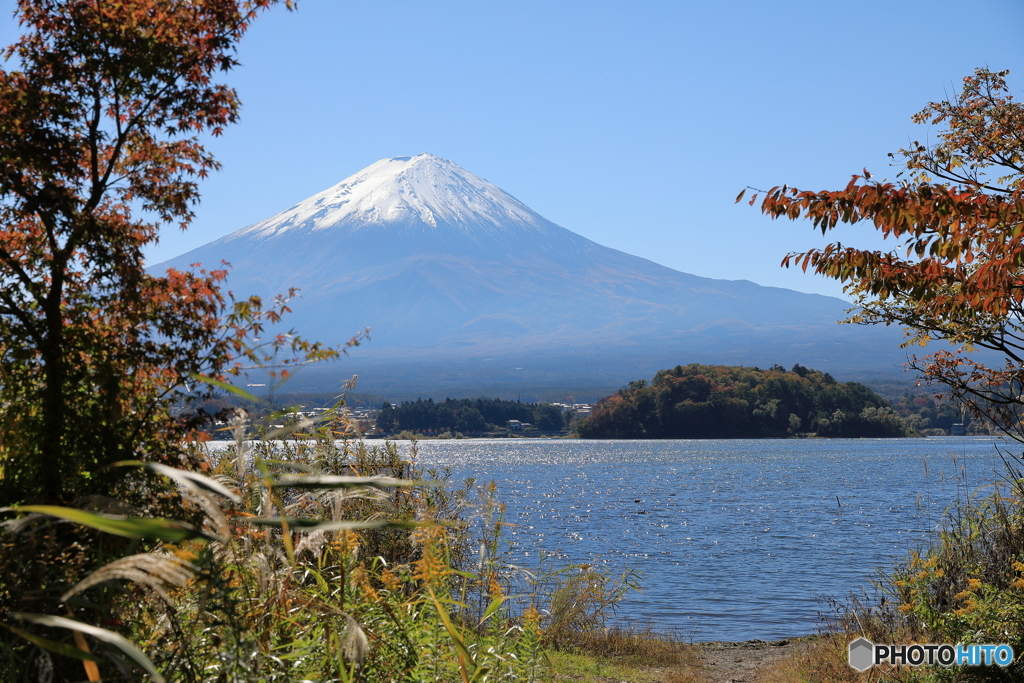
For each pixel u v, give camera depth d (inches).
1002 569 308.8
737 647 500.7
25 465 179.0
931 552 353.1
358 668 153.0
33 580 129.0
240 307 204.5
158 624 138.3
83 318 204.4
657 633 534.6
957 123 432.8
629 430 6796.3
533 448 5880.9
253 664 135.5
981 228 273.3
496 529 234.4
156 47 208.2
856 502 1873.8
